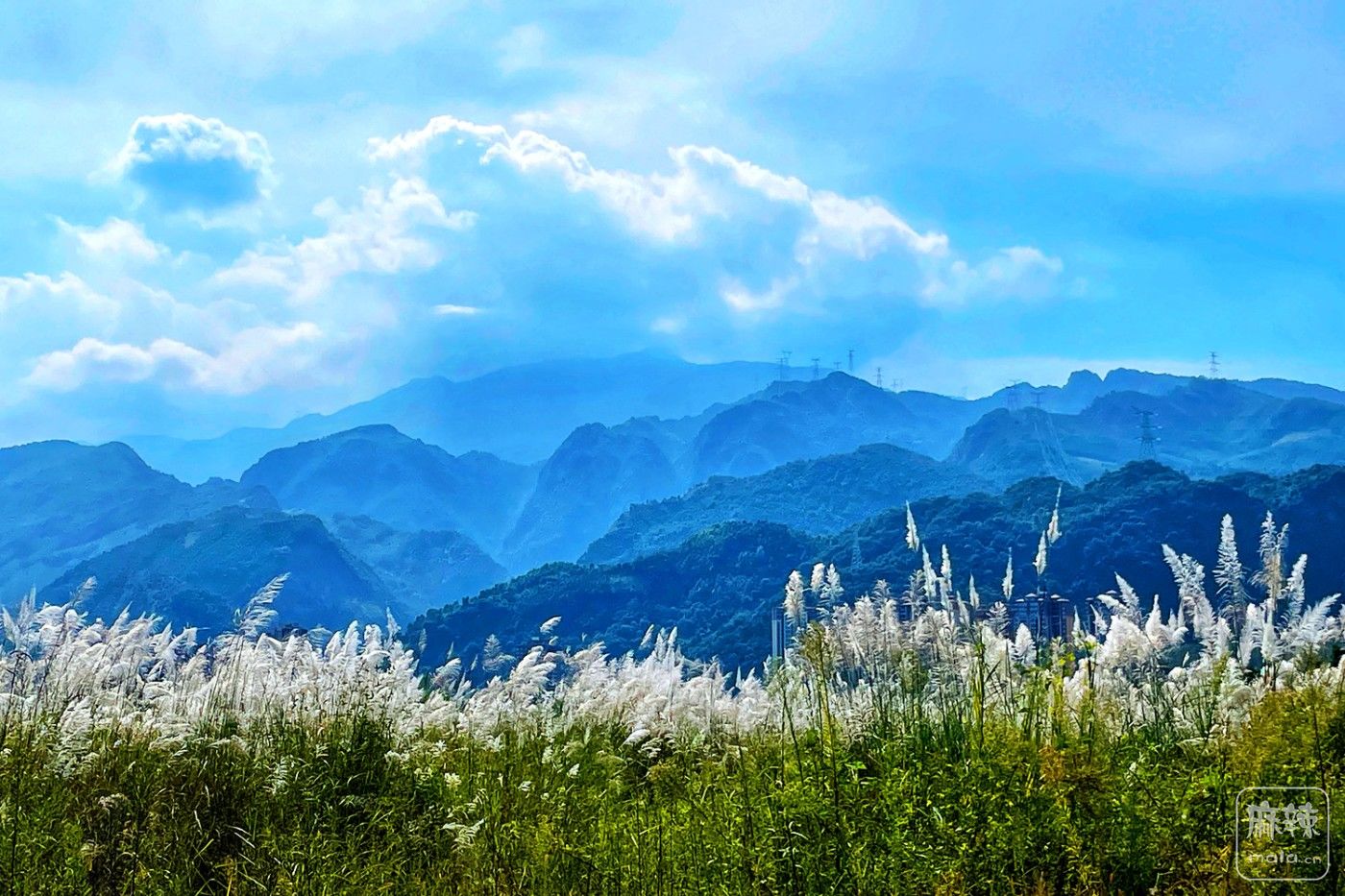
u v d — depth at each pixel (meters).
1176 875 6.60
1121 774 7.73
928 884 6.66
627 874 7.55
